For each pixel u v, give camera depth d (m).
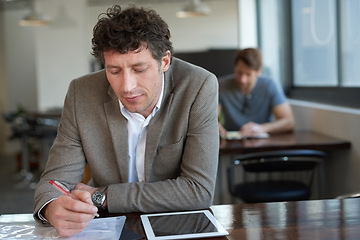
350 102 3.19
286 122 3.30
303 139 3.00
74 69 6.55
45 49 6.52
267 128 3.23
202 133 1.44
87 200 1.18
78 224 1.13
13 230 1.20
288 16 4.63
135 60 1.21
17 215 1.35
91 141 1.47
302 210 1.30
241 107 3.36
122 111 1.43
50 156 1.49
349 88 3.21
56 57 6.54
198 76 1.48
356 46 3.12
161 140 1.47
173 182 1.38
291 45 4.63
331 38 3.63
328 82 3.71
